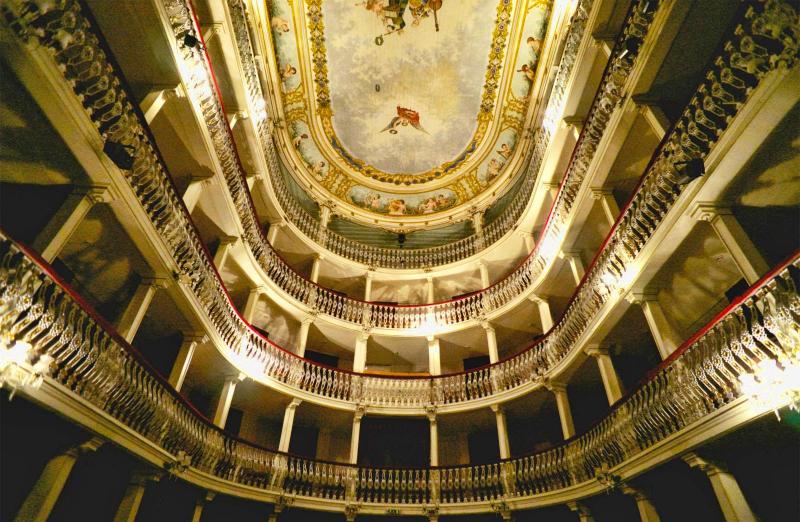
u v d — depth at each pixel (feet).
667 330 27.35
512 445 44.47
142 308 27.32
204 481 30.40
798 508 21.80
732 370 20.22
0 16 15.25
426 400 44.65
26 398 16.99
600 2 32.55
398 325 51.60
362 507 36.81
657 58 26.43
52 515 23.80
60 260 27.94
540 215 49.24
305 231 55.77
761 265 20.84
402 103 57.16
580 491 31.27
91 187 21.86
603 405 39.63
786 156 20.04
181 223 28.78
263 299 46.98
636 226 28.04
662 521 27.58
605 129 32.22
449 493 38.60
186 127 30.73
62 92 17.92
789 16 16.02
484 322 48.37
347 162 63.57
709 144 21.39
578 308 35.68
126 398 23.35
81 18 17.54
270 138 49.14
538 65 49.47
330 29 49.19
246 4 40.29
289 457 37.60
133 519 24.99
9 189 22.16
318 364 44.45
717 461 22.27
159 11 24.26
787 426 19.38
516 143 57.98
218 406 36.50
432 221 65.51
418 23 48.88
